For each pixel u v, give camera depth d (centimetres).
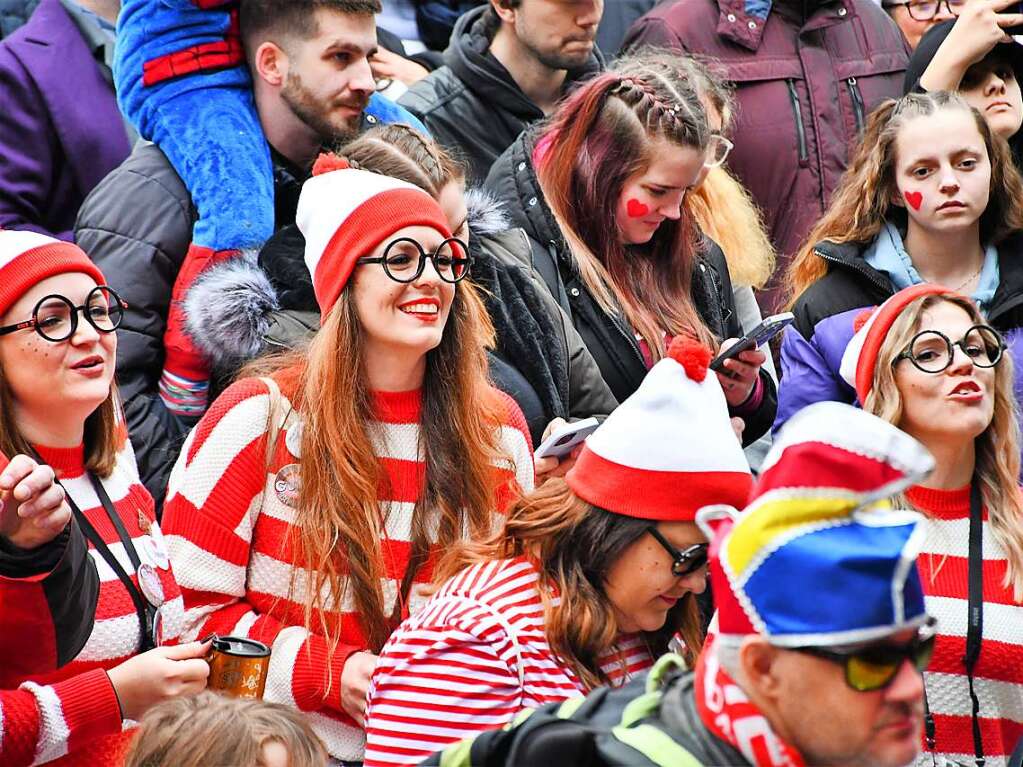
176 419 1548
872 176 1681
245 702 1007
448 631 1058
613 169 1592
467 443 1286
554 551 1072
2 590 1026
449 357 1299
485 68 1953
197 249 1580
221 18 1658
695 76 1797
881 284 1662
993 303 1652
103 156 1780
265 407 1260
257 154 1631
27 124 1747
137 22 1652
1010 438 1298
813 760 681
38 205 1755
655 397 1045
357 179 1297
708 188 1820
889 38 2119
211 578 1242
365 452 1246
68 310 1149
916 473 660
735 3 2061
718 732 698
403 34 2306
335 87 1653
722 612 687
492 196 1661
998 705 1240
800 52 2069
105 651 1148
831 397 1555
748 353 1477
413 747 1043
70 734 1071
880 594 652
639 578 1053
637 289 1620
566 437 1295
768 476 682
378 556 1241
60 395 1147
